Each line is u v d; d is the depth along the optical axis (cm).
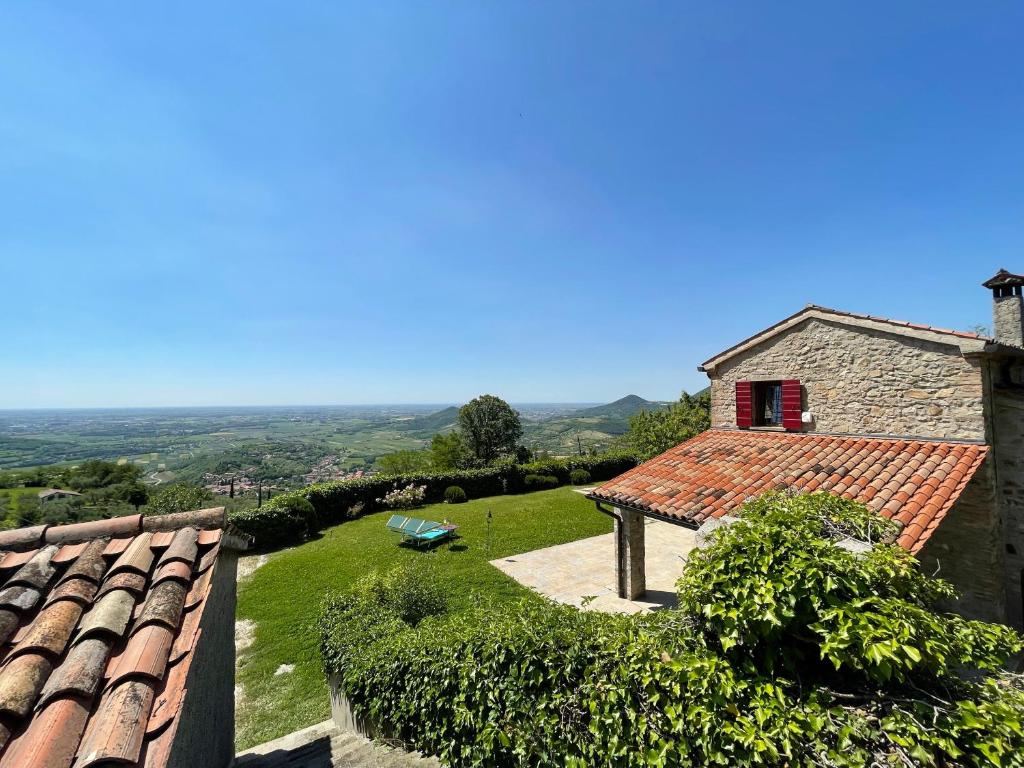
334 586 1173
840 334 907
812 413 953
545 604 464
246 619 1012
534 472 2578
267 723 658
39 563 295
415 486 2233
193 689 316
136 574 297
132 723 195
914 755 221
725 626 280
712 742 267
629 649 330
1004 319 843
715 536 330
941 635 254
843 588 270
